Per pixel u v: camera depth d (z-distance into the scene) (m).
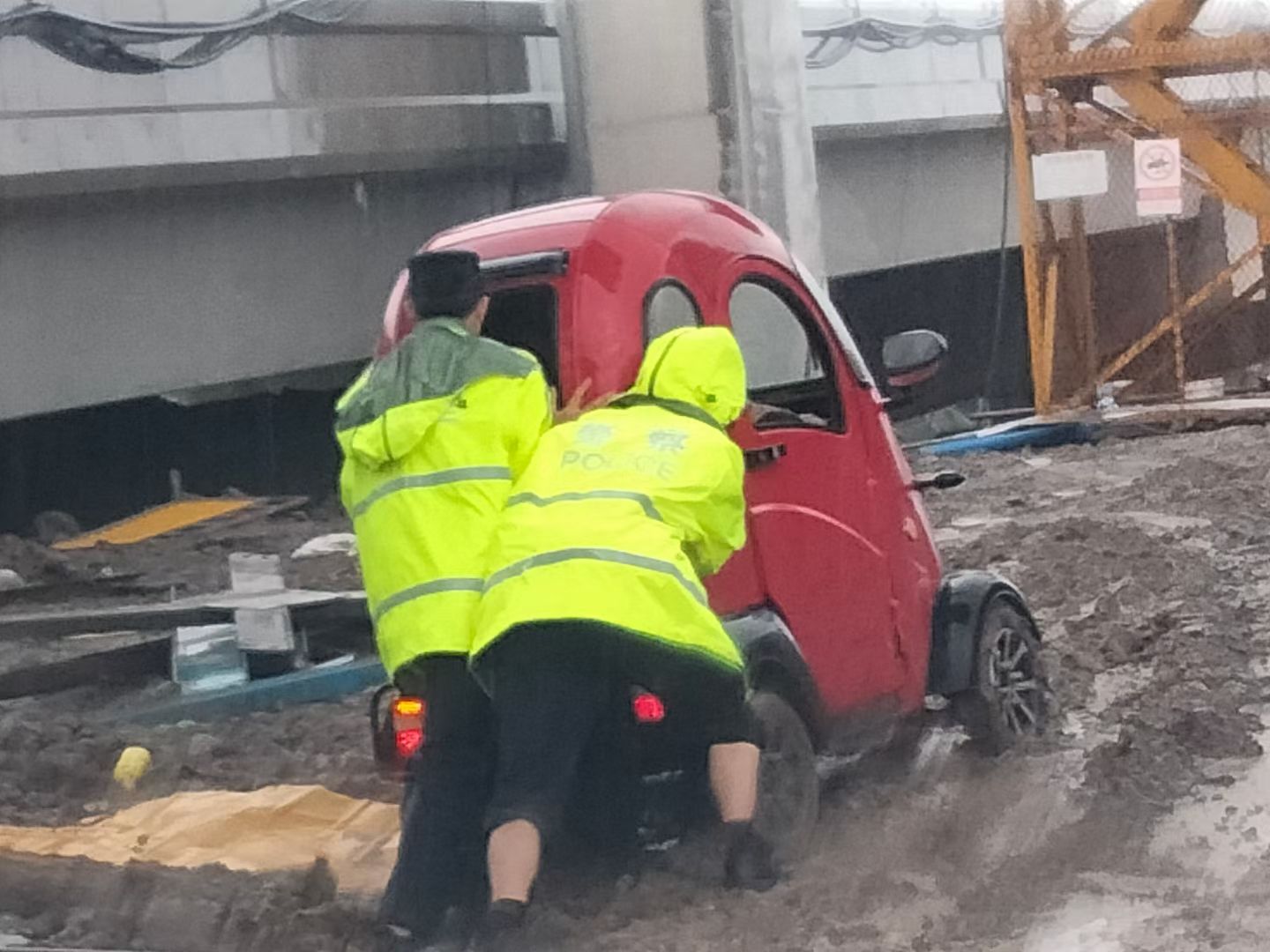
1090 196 19.25
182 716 8.75
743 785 5.56
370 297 19.91
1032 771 7.16
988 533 12.80
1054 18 19.33
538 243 6.14
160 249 17.94
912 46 26.81
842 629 6.54
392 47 19.70
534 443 5.53
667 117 19.03
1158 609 10.23
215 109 17.84
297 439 19.56
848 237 26.27
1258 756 7.42
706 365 5.62
